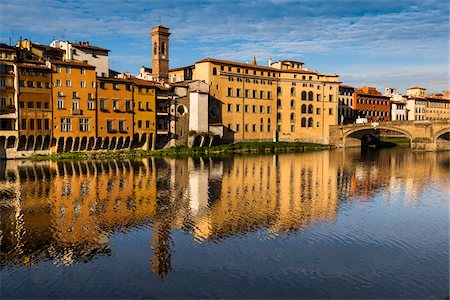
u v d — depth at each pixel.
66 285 26.77
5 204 47.94
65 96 92.94
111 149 102.19
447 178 71.56
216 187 60.50
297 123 145.62
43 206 47.09
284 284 27.19
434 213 45.66
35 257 31.31
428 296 25.77
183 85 115.38
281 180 68.06
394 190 59.81
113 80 99.75
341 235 37.06
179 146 114.00
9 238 35.53
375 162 96.06
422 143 131.12
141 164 85.75
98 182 62.81
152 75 129.12
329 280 27.83
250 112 134.12
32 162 85.19
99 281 27.36
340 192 57.94
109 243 34.47
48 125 91.44
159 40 126.81
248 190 58.59
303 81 145.38
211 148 115.81
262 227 39.38
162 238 35.81
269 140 139.62
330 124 152.00
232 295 25.70
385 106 191.25
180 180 66.06
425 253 32.75
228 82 127.69
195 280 27.61
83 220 41.34
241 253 32.34
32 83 88.75
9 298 25.06
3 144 87.81
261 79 136.38
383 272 29.09
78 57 107.19
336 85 152.38
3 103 85.94
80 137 95.75
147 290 26.22
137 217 42.72
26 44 100.12
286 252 32.66
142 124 106.00
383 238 36.31
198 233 37.31
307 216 43.78
